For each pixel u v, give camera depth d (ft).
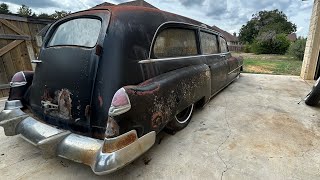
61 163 6.53
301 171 5.92
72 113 6.07
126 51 5.81
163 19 7.44
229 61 14.03
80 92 5.89
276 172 5.89
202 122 9.42
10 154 7.09
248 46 88.02
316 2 17.78
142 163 6.38
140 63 6.14
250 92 14.76
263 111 10.78
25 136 6.18
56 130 5.90
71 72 6.06
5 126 6.61
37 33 16.14
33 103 7.24
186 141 7.70
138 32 6.27
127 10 6.45
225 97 13.47
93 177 5.84
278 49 74.79
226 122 9.40
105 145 4.84
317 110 10.86
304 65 19.71
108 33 5.78
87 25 6.38
